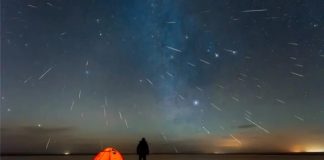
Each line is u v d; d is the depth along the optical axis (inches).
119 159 476.1
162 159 1282.0
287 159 1544.0
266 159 1574.8
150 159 1286.9
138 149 590.9
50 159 1401.3
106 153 479.5
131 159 1088.8
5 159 1493.6
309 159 1537.9
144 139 594.9
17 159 1476.4
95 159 475.8
